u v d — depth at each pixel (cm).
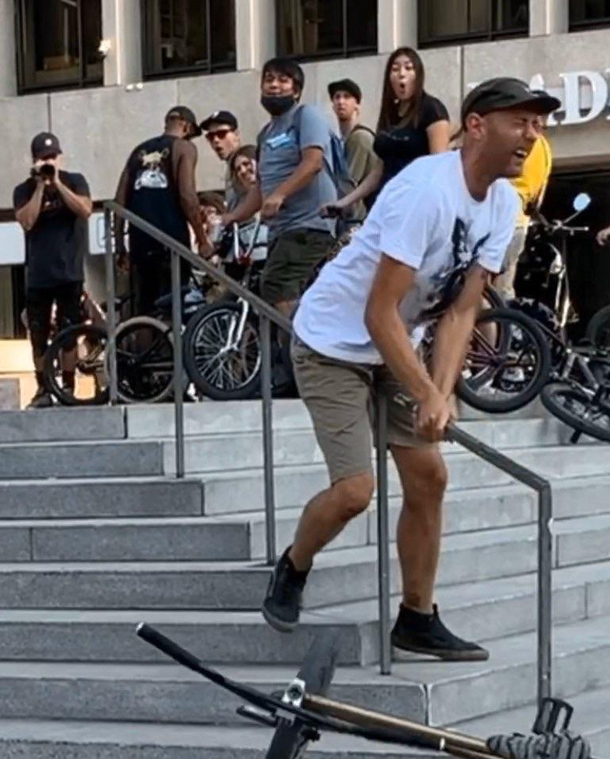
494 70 1705
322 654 317
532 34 1698
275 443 805
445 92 1730
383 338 545
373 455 638
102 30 1942
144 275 1058
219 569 660
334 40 1836
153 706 607
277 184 949
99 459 767
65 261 1045
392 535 732
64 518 737
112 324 849
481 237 556
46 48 2000
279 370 969
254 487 741
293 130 941
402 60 932
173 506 721
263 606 611
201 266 716
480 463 857
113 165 1909
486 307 984
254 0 1845
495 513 803
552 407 965
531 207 1032
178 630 632
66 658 646
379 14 1778
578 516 866
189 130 1068
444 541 746
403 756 545
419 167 546
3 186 1973
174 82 1877
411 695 572
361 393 578
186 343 991
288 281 938
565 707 351
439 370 571
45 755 583
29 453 779
